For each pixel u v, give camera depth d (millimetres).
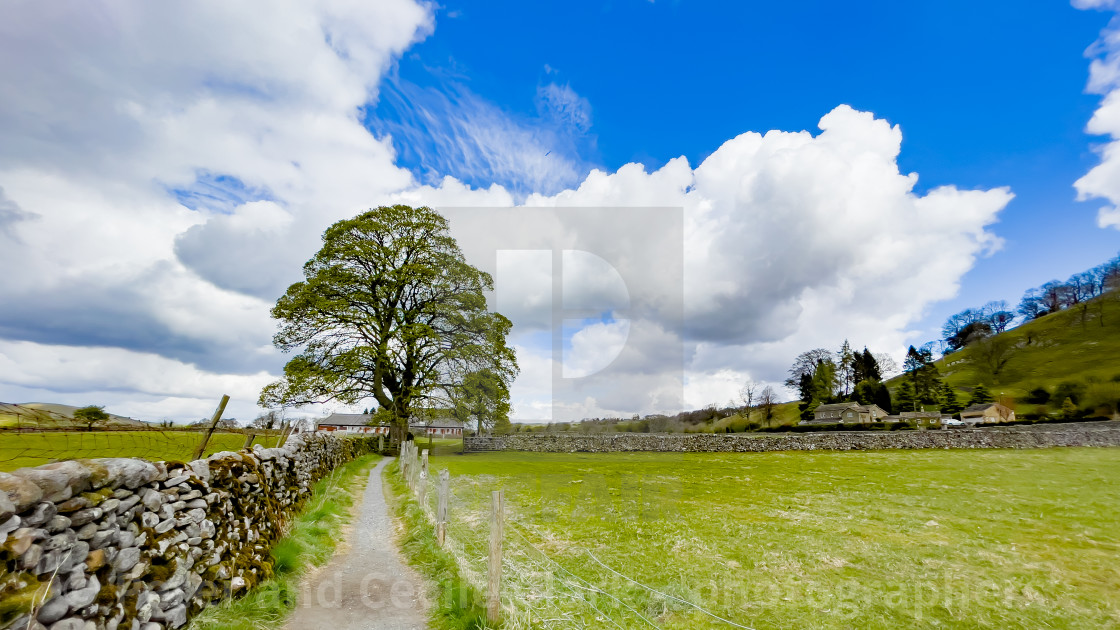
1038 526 13672
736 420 83750
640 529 12477
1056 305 131500
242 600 5707
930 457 31625
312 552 8234
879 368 114625
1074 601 8633
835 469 25953
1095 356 94500
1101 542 12117
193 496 5617
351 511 12727
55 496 3686
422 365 32500
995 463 28406
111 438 10773
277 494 9359
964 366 114938
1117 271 122375
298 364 30344
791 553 10828
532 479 20406
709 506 15758
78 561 3818
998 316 134375
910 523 13820
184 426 9719
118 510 4383
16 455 8305
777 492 18781
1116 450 33500
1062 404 61656
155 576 4613
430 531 9570
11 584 3234
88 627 3723
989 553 11188
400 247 32719
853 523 13742
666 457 32281
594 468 25406
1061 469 25656
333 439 22516
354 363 29531
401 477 19391
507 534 11133
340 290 31594
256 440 14562
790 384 103312
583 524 12836
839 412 82562
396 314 33469
